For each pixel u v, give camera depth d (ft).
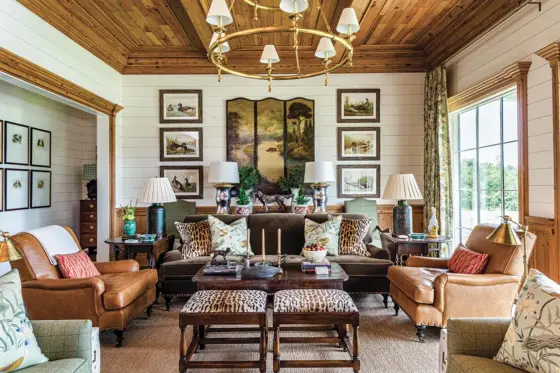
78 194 21.94
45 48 12.29
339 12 13.30
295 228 14.39
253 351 9.05
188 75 18.30
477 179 14.47
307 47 17.10
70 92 13.73
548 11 10.37
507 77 11.93
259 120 18.15
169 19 14.47
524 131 11.25
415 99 18.11
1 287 5.75
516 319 5.51
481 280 9.21
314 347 9.20
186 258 13.08
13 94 16.72
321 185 16.51
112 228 17.17
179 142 18.24
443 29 15.12
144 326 10.86
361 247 13.50
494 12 12.41
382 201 18.13
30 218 17.81
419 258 11.91
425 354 8.86
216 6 7.44
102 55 16.14
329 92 18.16
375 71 18.06
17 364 5.36
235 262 11.10
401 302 10.50
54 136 19.69
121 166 18.22
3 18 10.42
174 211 17.44
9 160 16.47
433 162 16.33
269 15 13.80
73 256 10.47
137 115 18.29
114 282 9.95
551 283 5.60
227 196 16.81
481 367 5.32
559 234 9.82
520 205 11.40
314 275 10.17
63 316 9.26
